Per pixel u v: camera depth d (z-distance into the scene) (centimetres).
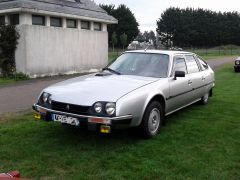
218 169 466
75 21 2017
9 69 1711
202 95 862
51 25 1842
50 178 431
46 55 1789
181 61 741
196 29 9344
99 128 515
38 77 1741
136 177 436
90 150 532
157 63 683
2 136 598
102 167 468
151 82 608
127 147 547
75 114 525
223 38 9362
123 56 730
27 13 1669
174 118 753
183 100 721
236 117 768
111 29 7438
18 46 1686
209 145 567
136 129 585
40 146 546
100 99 522
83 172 450
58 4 1911
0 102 977
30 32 1680
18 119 734
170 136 612
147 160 494
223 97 1032
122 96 531
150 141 581
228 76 1717
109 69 696
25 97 1077
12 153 514
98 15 2159
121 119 517
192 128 669
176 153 526
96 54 2177
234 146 563
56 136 601
